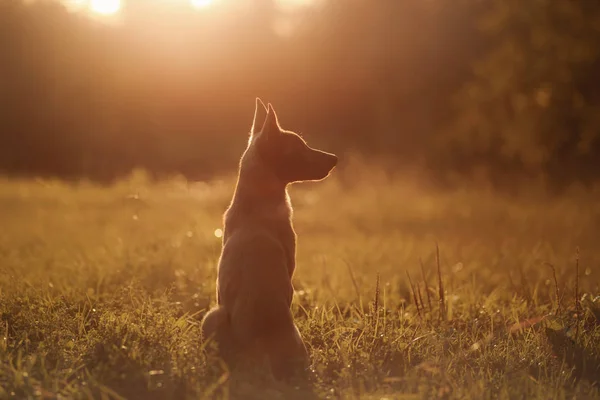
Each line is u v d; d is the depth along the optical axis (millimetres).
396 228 17578
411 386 5465
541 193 24141
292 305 8281
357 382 5668
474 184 28438
